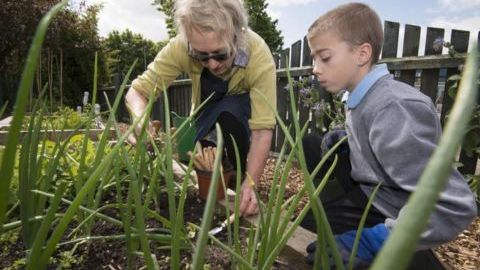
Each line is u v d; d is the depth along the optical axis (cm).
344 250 93
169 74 156
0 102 770
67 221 44
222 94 156
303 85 276
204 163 124
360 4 106
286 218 66
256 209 111
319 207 54
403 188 86
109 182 119
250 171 121
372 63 108
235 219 67
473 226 159
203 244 30
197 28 117
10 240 92
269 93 133
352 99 104
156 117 539
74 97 902
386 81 99
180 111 528
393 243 9
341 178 127
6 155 32
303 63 301
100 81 931
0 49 765
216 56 124
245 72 139
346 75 105
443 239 82
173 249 52
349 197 113
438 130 90
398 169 87
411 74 231
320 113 253
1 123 291
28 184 73
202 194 127
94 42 879
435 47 208
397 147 86
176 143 133
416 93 94
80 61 875
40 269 46
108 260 87
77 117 272
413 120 87
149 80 155
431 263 100
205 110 163
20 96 30
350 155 115
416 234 9
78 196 44
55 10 27
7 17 719
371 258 92
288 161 68
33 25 733
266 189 191
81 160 86
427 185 10
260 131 129
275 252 59
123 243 94
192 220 113
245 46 133
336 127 234
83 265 85
